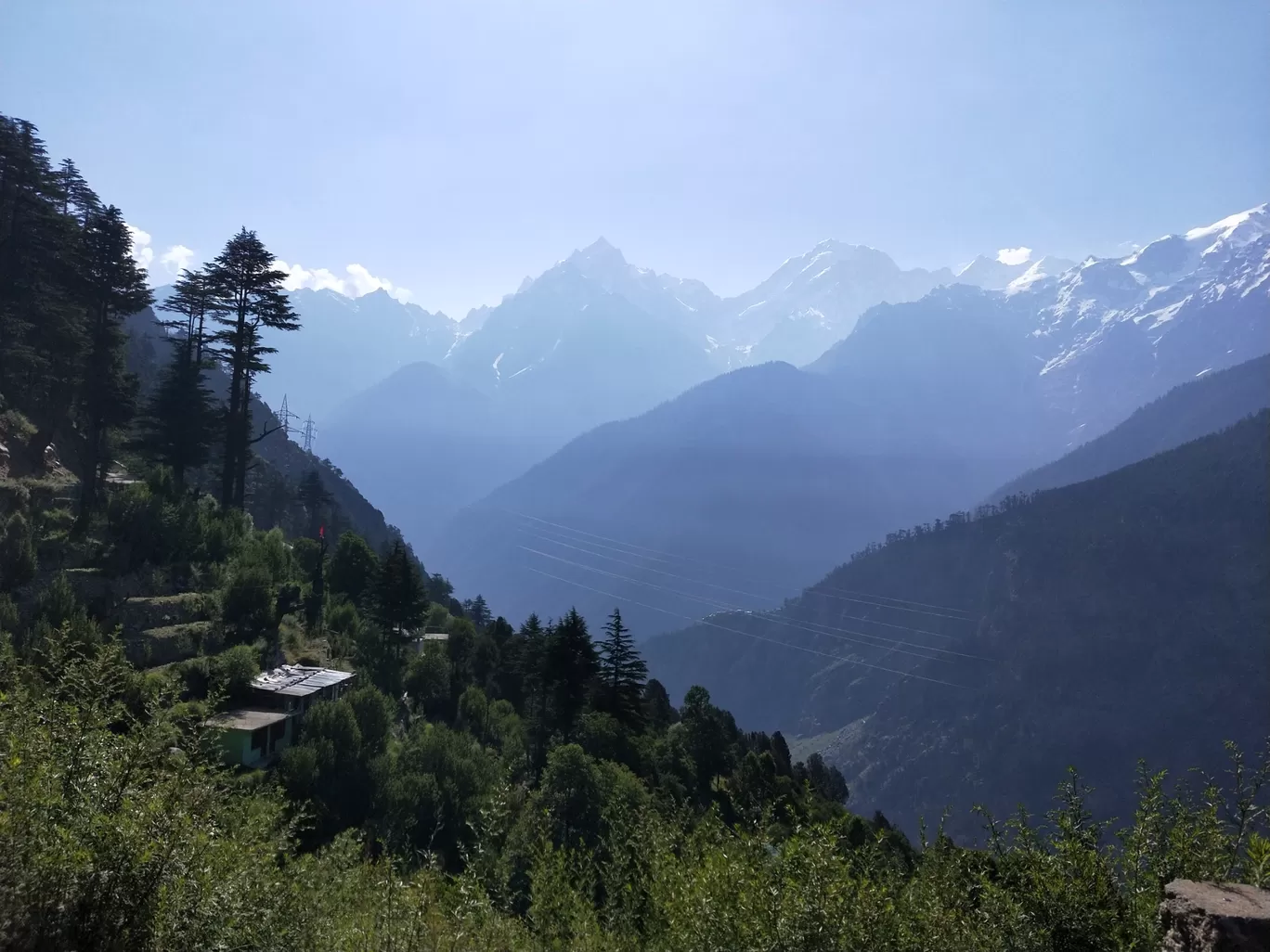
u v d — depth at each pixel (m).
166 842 5.90
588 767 24.77
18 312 47.09
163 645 35.47
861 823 18.22
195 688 34.09
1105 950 6.04
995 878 7.04
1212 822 6.58
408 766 32.94
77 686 7.21
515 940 7.77
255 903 6.61
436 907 7.89
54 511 39.41
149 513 40.72
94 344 47.00
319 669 38.97
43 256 48.22
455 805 30.31
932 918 6.33
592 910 8.36
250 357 52.25
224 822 7.71
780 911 6.06
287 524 94.69
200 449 50.50
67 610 31.27
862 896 6.21
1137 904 6.20
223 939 5.98
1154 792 7.11
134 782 6.39
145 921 5.55
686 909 6.63
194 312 53.53
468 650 56.41
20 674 7.50
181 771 6.63
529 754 42.25
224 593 40.28
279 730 33.53
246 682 34.72
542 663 49.97
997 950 6.09
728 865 6.93
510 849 9.42
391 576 50.84
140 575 38.56
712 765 49.09
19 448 42.09
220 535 44.16
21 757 6.06
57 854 5.48
